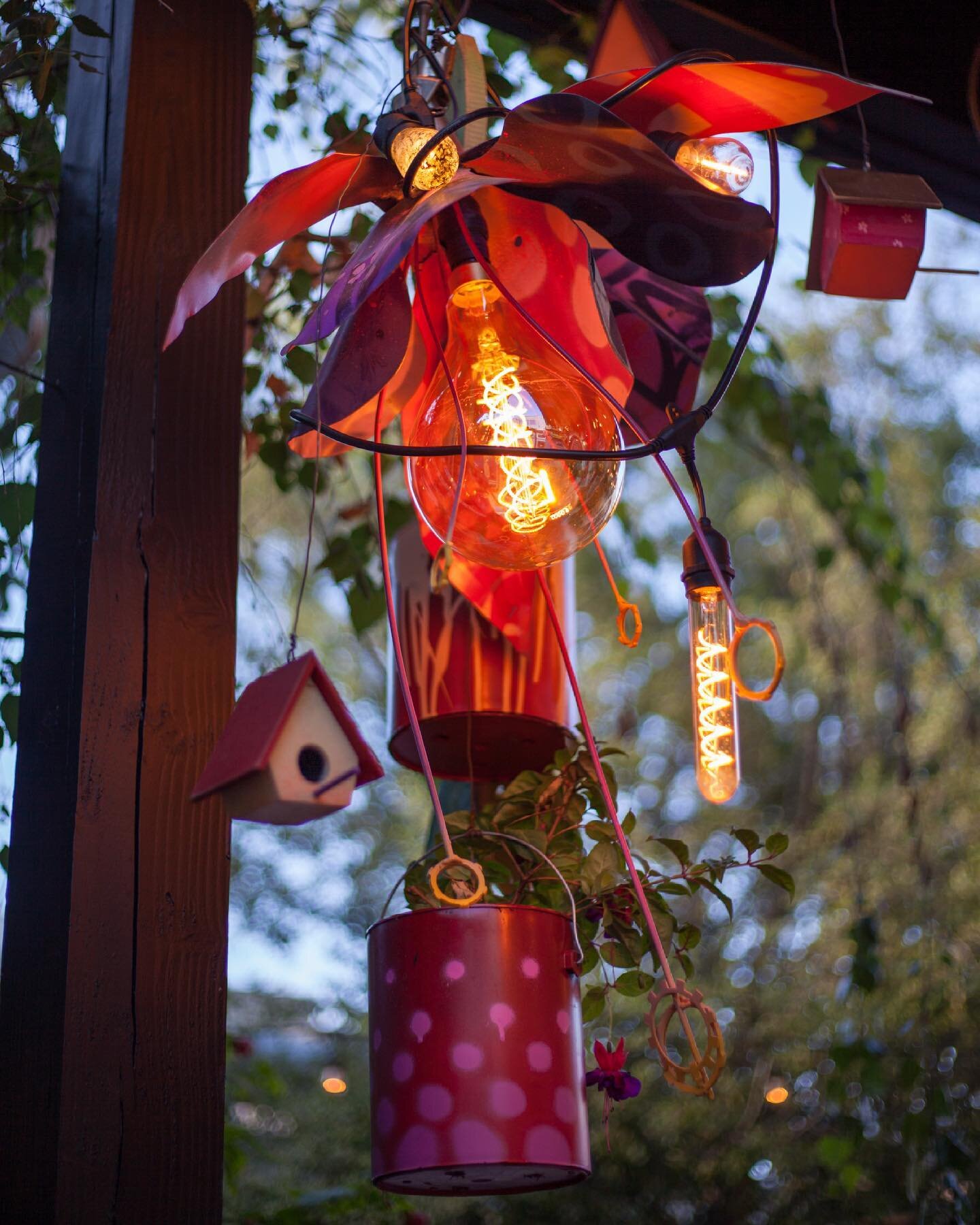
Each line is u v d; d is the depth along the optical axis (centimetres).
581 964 128
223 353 148
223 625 139
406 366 140
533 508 122
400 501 240
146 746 130
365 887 674
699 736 134
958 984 337
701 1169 423
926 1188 263
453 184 118
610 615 745
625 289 160
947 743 456
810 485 308
